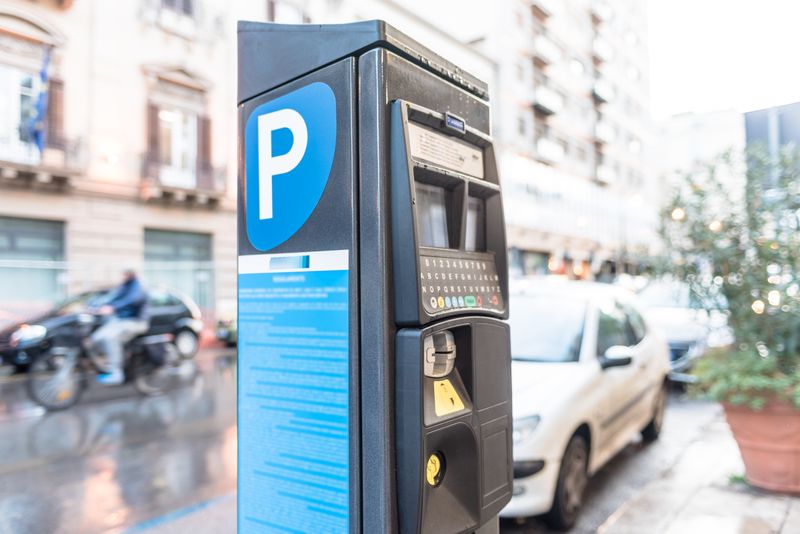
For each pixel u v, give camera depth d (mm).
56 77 14898
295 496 1774
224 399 8273
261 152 1894
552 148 30688
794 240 4074
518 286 5430
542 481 3615
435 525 1636
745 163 4285
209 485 4758
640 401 5332
